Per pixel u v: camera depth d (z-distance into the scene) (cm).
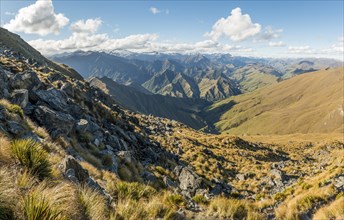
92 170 1556
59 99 2709
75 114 2741
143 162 3088
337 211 1479
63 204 596
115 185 1327
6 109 1562
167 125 9938
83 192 795
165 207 1254
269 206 1998
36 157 846
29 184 680
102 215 791
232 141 8062
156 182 2347
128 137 3562
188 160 4712
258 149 8162
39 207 497
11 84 2288
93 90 6769
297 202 1847
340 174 2352
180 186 2672
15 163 817
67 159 1087
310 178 3331
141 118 9462
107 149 2448
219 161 5228
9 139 1171
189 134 8688
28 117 1809
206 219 1375
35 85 2638
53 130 1869
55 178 875
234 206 1538
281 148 10094
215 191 2764
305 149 10488
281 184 3588
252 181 3872
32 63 5934
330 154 7238
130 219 938
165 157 3872
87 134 2353
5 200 488
